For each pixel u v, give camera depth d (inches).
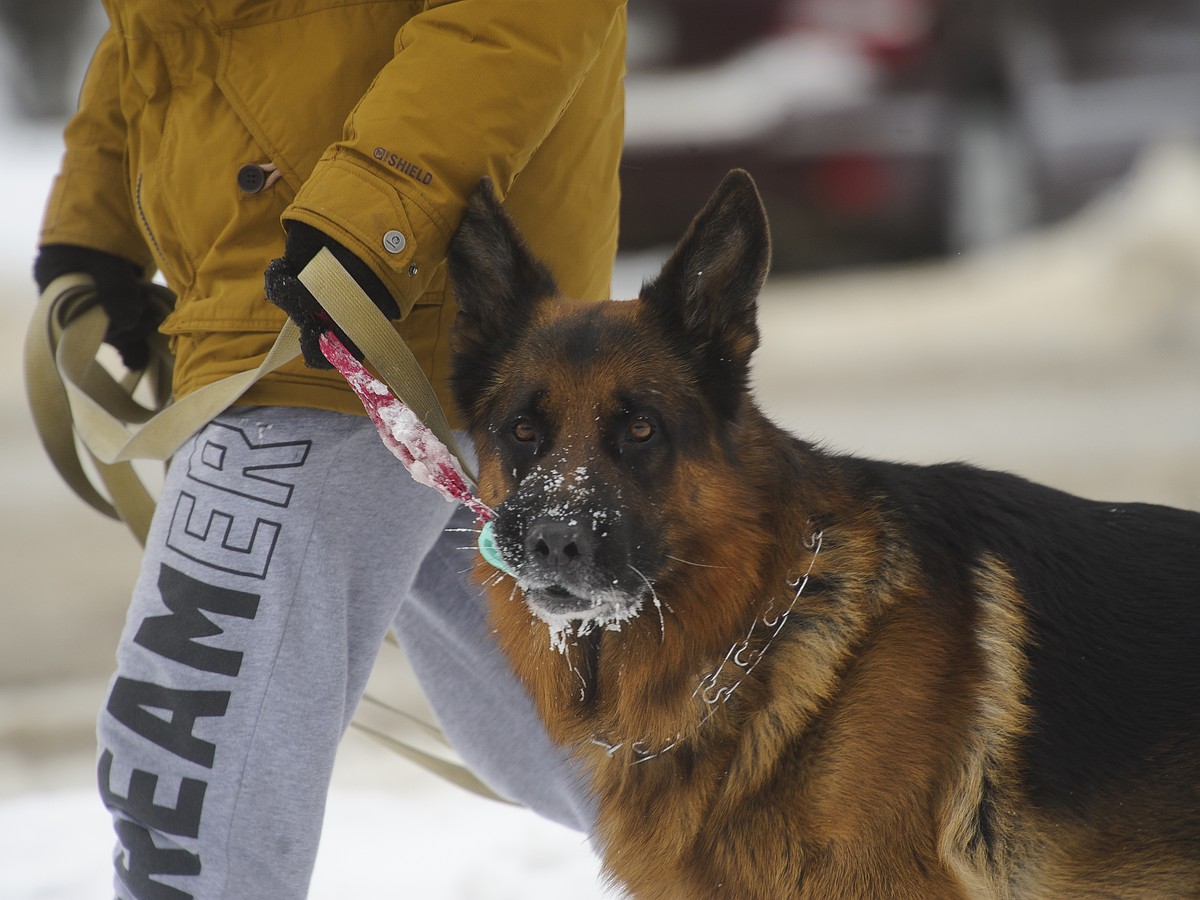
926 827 169.2
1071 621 178.7
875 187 806.5
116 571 485.1
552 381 175.5
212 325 176.2
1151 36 830.5
